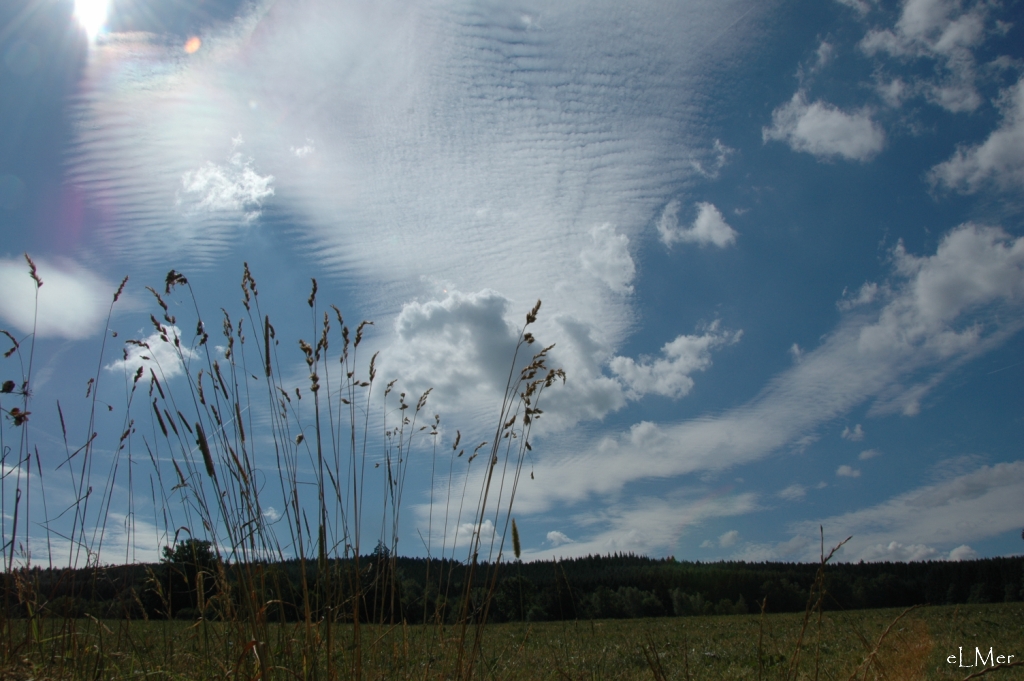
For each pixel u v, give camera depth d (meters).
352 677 2.43
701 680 4.10
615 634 6.62
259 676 2.23
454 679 2.72
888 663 3.46
